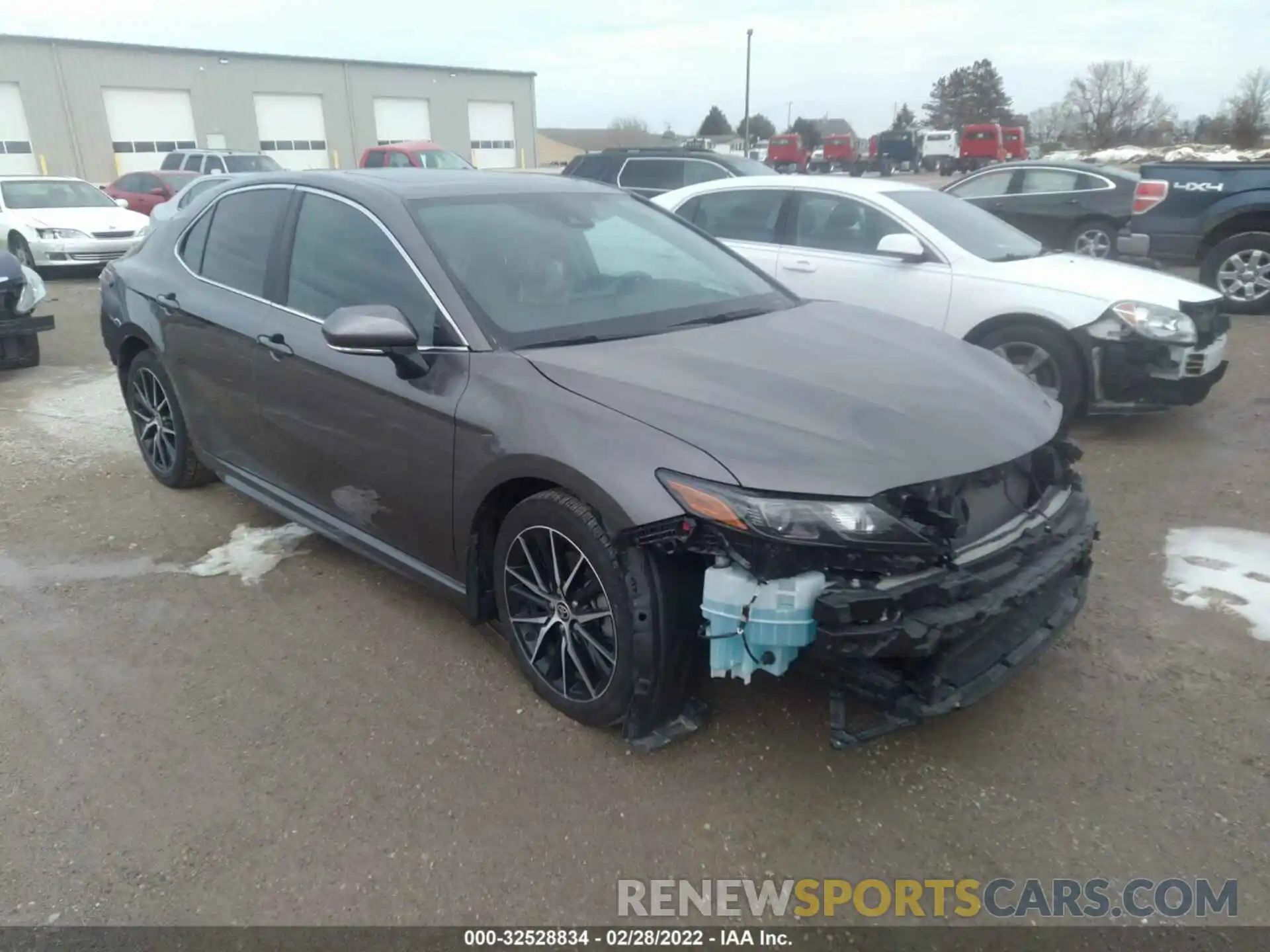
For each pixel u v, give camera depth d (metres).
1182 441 5.91
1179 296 5.74
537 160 55.41
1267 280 9.89
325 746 2.99
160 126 37.47
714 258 4.11
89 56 35.09
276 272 3.95
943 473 2.60
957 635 2.48
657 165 12.50
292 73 40.56
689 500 2.52
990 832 2.62
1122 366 5.68
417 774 2.86
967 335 6.16
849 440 2.63
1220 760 2.90
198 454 4.70
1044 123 77.00
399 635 3.64
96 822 2.67
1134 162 44.38
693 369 2.98
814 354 3.22
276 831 2.63
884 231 6.61
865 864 2.52
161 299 4.54
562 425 2.80
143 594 3.98
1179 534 4.52
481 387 3.04
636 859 2.54
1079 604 3.10
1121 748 2.96
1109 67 66.75
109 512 4.85
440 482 3.19
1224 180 9.93
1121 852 2.55
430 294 3.28
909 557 2.51
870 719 2.90
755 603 2.48
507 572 3.12
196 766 2.90
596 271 3.63
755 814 2.69
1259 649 3.49
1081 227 12.84
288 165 41.47
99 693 3.29
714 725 3.06
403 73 44.16
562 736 3.03
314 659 3.48
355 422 3.47
